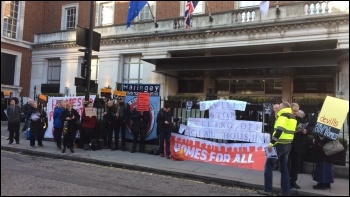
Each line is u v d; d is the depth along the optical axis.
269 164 7.55
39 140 12.85
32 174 8.36
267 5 17.02
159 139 11.39
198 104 11.68
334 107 7.84
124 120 12.26
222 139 10.56
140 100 11.97
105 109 13.07
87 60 12.64
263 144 9.87
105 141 12.62
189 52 20.89
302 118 8.20
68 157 10.98
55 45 25.97
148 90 13.34
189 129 11.08
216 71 18.88
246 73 19.00
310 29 17.09
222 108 10.74
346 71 15.96
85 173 8.83
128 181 8.12
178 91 21.62
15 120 13.21
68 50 25.44
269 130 10.43
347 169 9.07
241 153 10.14
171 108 12.04
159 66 19.48
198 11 22.33
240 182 8.23
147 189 7.39
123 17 25.34
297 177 8.44
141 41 22.17
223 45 19.36
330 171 7.81
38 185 7.24
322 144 7.77
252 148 10.00
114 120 12.35
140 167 9.63
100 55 23.77
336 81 16.56
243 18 19.08
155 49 21.64
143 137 11.94
